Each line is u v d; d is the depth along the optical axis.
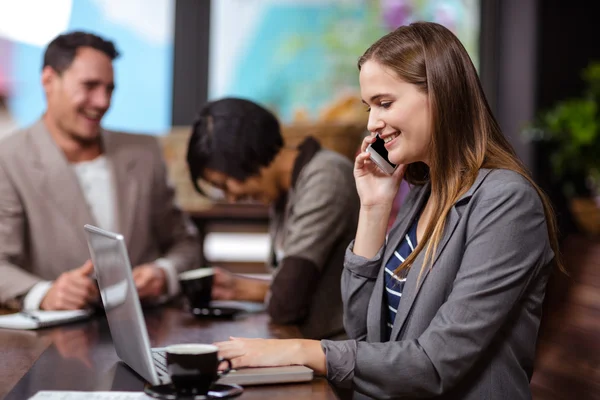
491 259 1.29
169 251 2.57
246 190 2.12
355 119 3.80
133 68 4.61
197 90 4.64
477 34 4.70
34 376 1.34
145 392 1.18
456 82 1.38
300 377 1.29
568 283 2.32
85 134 2.38
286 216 2.12
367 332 1.56
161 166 2.59
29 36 3.91
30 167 2.31
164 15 4.62
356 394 1.45
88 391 1.22
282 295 1.94
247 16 4.64
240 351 1.32
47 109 2.40
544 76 4.55
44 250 2.33
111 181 2.46
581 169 4.29
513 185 1.33
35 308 2.05
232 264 4.25
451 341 1.28
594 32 4.54
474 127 1.40
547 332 2.25
